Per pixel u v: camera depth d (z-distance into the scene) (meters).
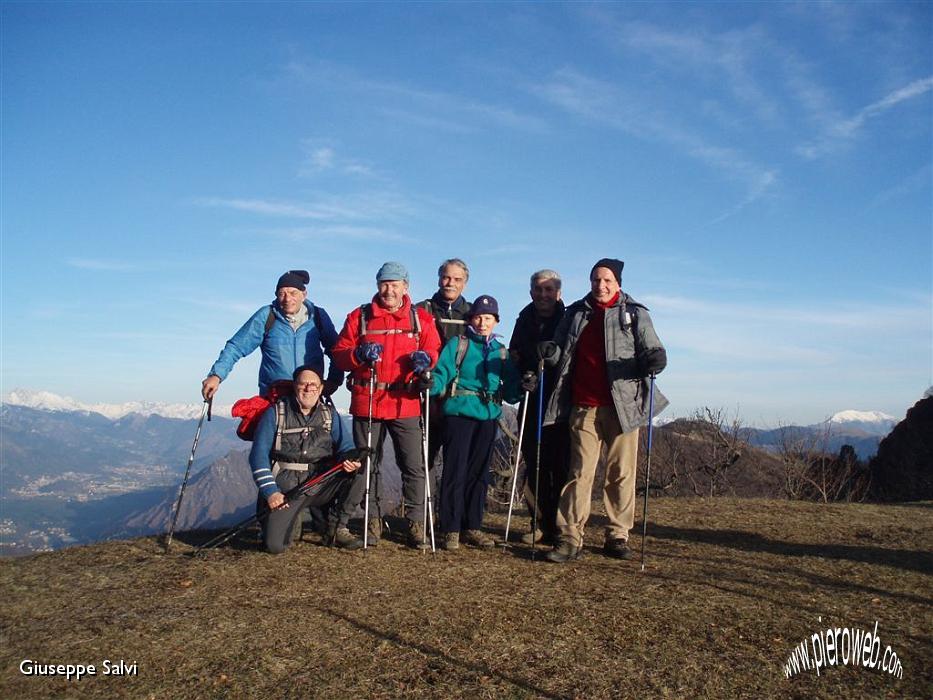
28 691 3.50
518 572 5.39
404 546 6.19
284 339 6.39
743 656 3.92
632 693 3.51
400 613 4.46
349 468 5.85
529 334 6.50
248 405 6.19
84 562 5.64
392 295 6.04
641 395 5.75
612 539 5.90
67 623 4.30
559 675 3.68
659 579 5.25
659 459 15.53
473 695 3.46
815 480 15.27
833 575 5.41
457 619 4.37
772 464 15.95
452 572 5.38
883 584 5.20
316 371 6.26
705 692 3.53
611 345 5.72
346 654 3.89
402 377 6.09
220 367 6.23
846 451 16.25
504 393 6.34
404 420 6.11
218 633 4.14
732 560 5.87
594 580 5.20
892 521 7.97
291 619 4.36
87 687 3.54
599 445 5.87
